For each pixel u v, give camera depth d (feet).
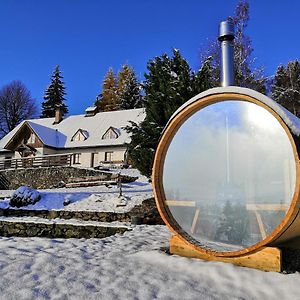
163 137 20.44
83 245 22.68
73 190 57.06
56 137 123.95
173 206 19.99
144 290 14.07
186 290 14.19
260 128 17.88
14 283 14.33
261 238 17.11
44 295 13.25
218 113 19.36
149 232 29.19
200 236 18.97
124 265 17.39
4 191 77.10
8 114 198.70
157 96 41.57
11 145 124.26
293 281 14.94
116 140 112.68
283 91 94.12
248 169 18.02
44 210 43.27
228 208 18.35
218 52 74.18
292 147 16.05
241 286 14.69
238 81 69.72
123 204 42.29
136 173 75.72
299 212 15.80
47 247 21.63
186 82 40.40
